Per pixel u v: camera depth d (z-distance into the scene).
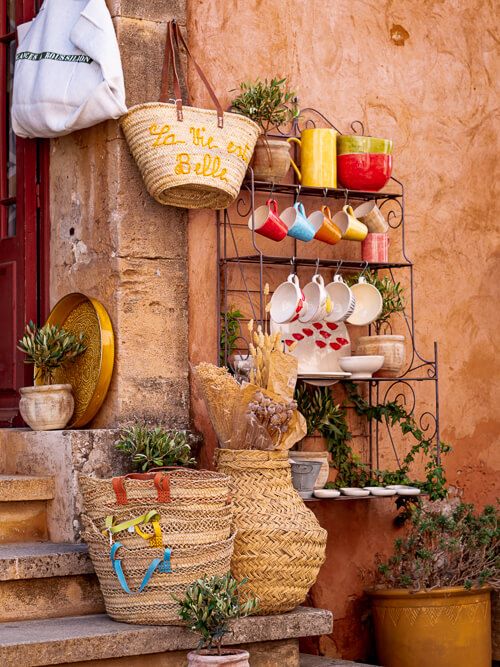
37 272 5.55
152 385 5.13
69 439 4.95
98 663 4.48
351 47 5.71
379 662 5.46
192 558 4.58
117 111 5.01
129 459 5.04
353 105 5.70
